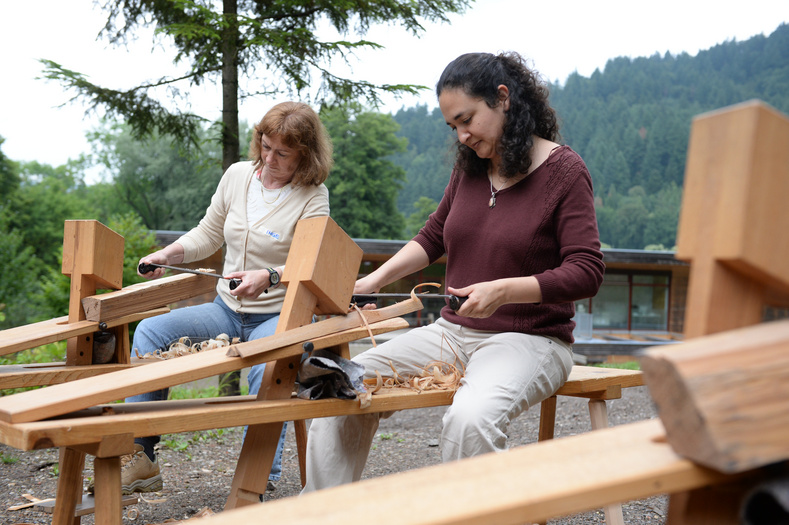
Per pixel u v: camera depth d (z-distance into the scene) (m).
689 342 0.80
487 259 2.20
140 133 6.77
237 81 6.44
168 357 2.41
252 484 1.72
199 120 6.80
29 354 6.65
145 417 1.42
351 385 1.75
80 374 2.11
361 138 34.78
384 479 0.82
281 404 1.63
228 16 5.97
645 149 98.75
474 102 2.11
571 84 115.31
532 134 2.18
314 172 2.81
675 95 115.38
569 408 5.56
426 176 77.12
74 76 6.22
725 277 0.82
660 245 82.50
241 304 2.75
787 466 0.82
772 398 0.76
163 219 37.16
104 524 1.38
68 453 1.84
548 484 0.76
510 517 0.72
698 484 0.79
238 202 2.88
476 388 1.90
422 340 2.27
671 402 0.78
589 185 2.14
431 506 0.73
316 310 1.90
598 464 0.81
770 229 0.79
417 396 1.91
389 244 15.25
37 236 32.88
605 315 20.25
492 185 2.27
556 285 1.94
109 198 39.97
